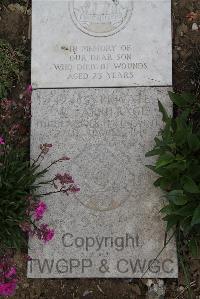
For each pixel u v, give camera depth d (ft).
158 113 5.23
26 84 5.51
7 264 4.76
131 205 5.12
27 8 5.65
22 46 5.57
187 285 5.00
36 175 5.04
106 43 5.32
